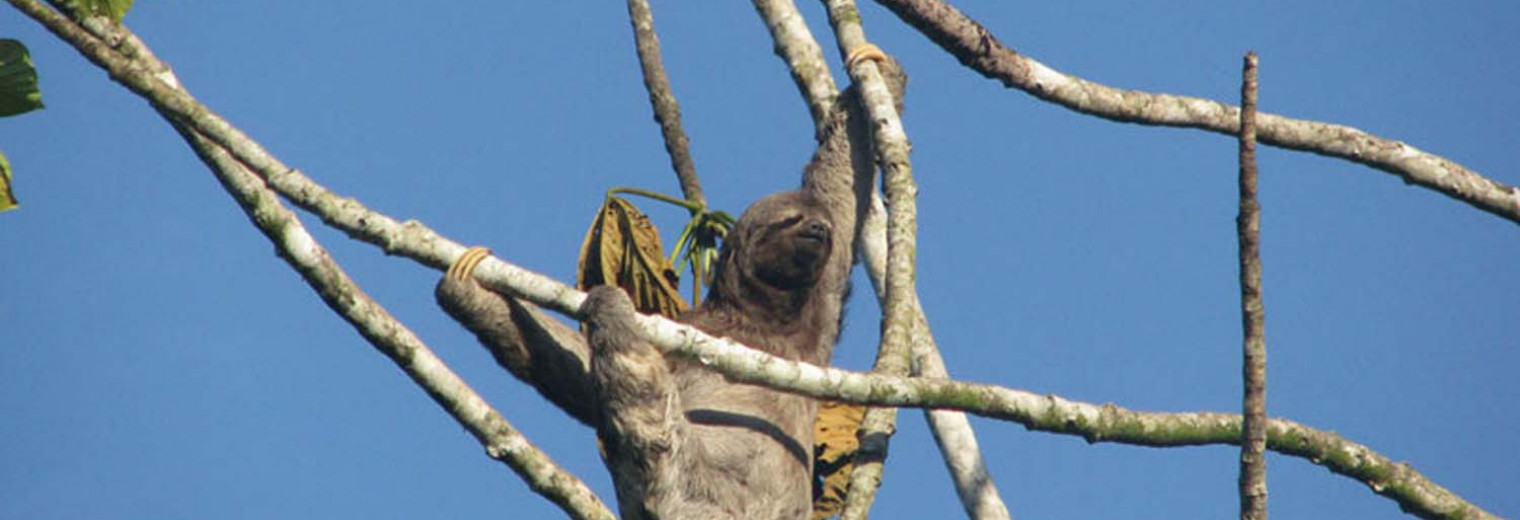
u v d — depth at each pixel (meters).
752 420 13.29
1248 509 10.75
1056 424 11.53
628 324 11.84
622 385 11.88
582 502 10.49
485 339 13.07
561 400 13.59
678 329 11.50
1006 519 13.04
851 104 15.02
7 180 10.67
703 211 14.53
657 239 14.24
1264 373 10.77
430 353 10.59
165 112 10.51
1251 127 10.77
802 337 14.57
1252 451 10.73
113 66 10.47
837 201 14.91
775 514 13.11
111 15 11.09
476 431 10.48
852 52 13.92
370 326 10.48
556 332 13.54
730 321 14.40
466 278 11.91
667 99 15.71
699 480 12.60
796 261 14.07
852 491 11.69
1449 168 14.55
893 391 11.19
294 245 10.52
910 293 12.15
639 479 12.20
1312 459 12.61
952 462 13.29
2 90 10.54
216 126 10.55
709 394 13.55
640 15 16.19
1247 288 10.78
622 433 12.00
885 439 11.93
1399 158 14.45
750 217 14.44
